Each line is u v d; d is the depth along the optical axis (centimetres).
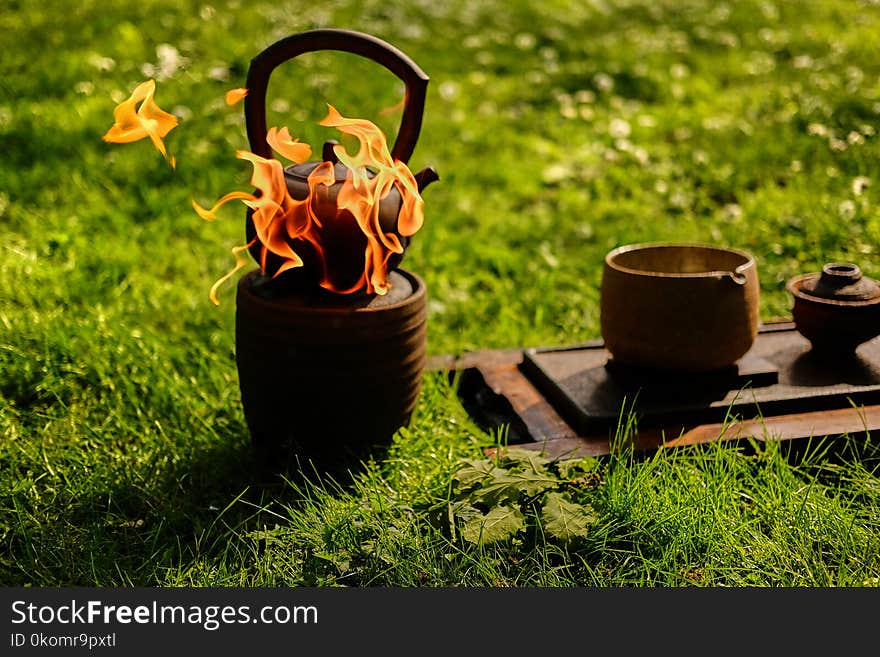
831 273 171
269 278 160
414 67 156
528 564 151
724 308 163
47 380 173
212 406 172
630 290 165
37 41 280
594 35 334
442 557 150
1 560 151
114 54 276
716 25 344
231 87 263
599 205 224
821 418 165
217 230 212
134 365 176
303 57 289
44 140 232
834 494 159
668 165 236
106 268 198
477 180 235
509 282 202
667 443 162
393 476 160
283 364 157
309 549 151
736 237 212
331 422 159
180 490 160
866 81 272
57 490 159
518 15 359
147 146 233
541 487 153
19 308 186
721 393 167
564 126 255
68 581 150
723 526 152
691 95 275
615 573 150
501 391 172
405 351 160
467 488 154
